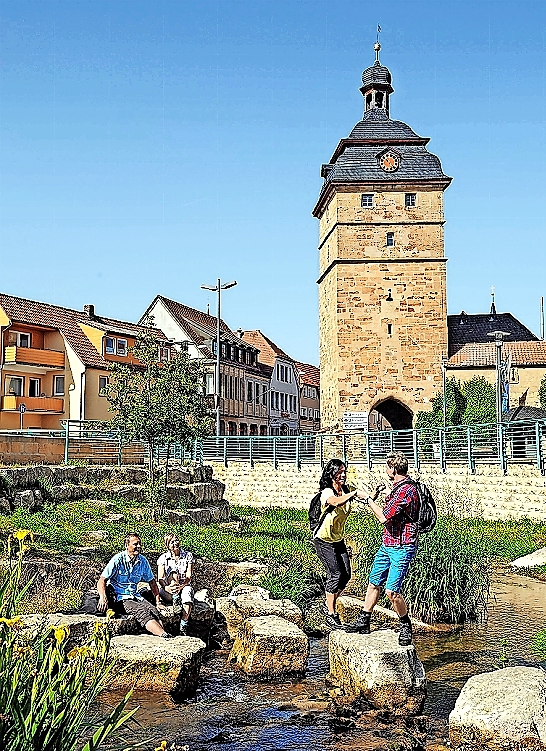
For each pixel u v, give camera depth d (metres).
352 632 10.39
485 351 53.84
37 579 13.60
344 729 8.94
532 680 8.43
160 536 19.75
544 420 28.03
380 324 53.81
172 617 11.91
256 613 12.38
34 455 32.88
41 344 52.84
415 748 8.42
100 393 30.20
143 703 9.48
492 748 7.89
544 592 16.33
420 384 53.41
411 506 10.11
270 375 80.00
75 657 6.09
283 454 43.06
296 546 21.23
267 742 8.54
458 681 10.59
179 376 29.92
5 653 5.57
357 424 53.12
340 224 54.34
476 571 14.34
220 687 10.37
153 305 66.38
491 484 29.72
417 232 54.22
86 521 21.11
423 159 55.12
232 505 41.00
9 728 5.12
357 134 55.84
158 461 33.56
